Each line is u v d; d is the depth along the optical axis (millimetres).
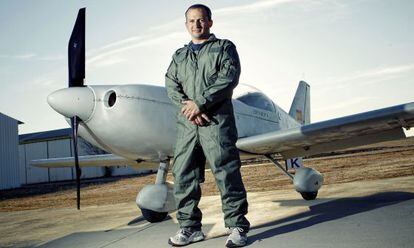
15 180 23188
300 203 4031
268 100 6117
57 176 29672
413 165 8500
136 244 2471
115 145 3850
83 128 3805
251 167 18531
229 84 2135
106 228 3553
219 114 2182
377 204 3195
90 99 3662
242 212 2152
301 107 8945
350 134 4262
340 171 9250
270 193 5777
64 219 4766
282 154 5375
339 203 3592
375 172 7695
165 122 3959
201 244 2234
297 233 2246
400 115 3510
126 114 3748
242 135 5129
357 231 2145
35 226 4301
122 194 9320
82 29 3902
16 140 23609
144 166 5836
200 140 2227
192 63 2268
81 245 2645
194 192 2309
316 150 5035
